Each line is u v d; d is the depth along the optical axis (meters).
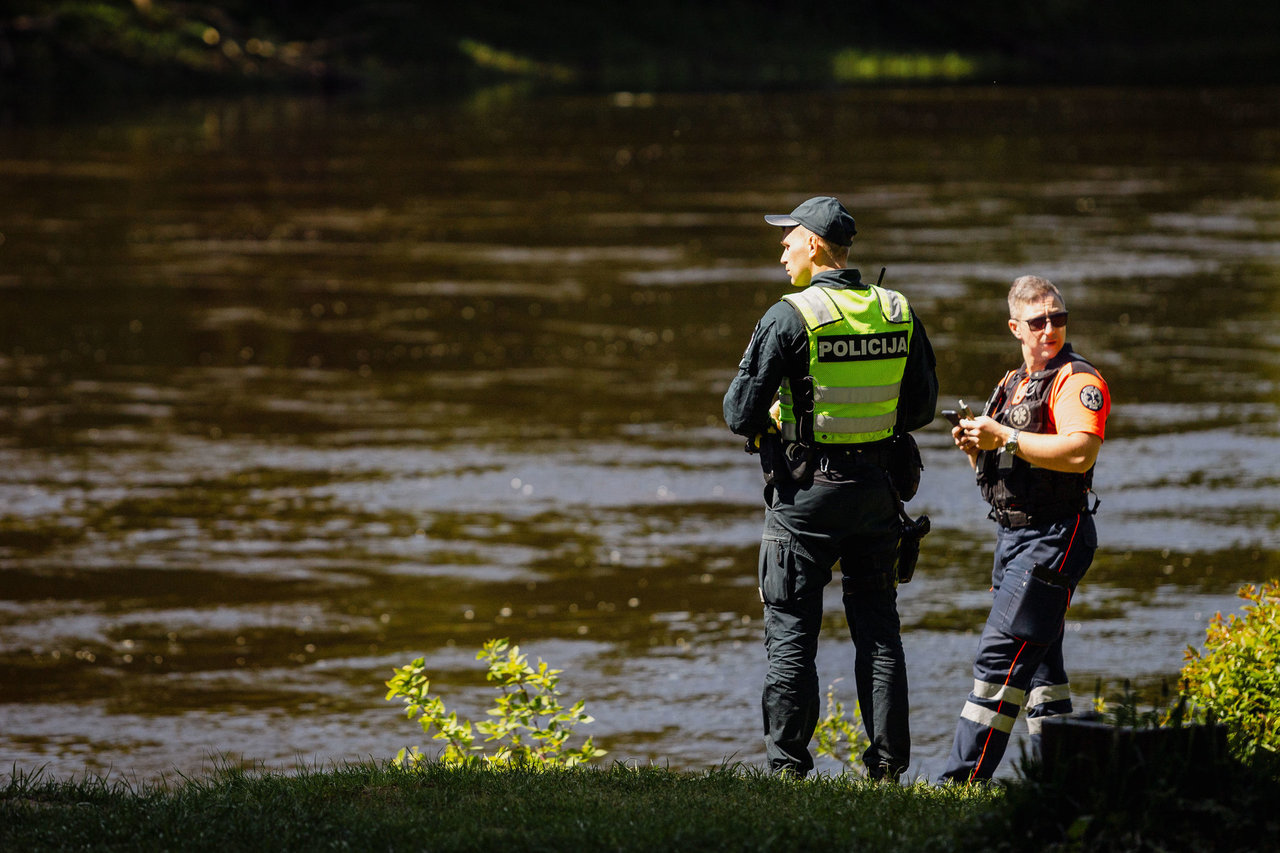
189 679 32.84
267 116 187.75
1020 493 20.91
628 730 30.02
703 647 34.69
